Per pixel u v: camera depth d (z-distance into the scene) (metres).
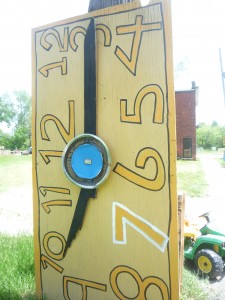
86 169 3.04
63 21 3.22
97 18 3.05
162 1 2.80
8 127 76.25
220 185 13.12
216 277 4.43
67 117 3.20
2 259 4.31
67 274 3.24
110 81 2.99
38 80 3.36
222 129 74.88
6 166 22.92
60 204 3.25
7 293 3.46
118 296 3.01
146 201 2.88
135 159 2.92
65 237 3.23
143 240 2.90
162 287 2.84
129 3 2.92
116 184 2.99
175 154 2.77
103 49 3.03
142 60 2.88
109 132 3.00
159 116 2.82
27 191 12.27
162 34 2.80
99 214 3.07
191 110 28.06
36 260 3.40
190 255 4.65
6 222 7.50
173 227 2.79
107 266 3.05
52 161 3.29
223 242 4.45
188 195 11.13
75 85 3.16
